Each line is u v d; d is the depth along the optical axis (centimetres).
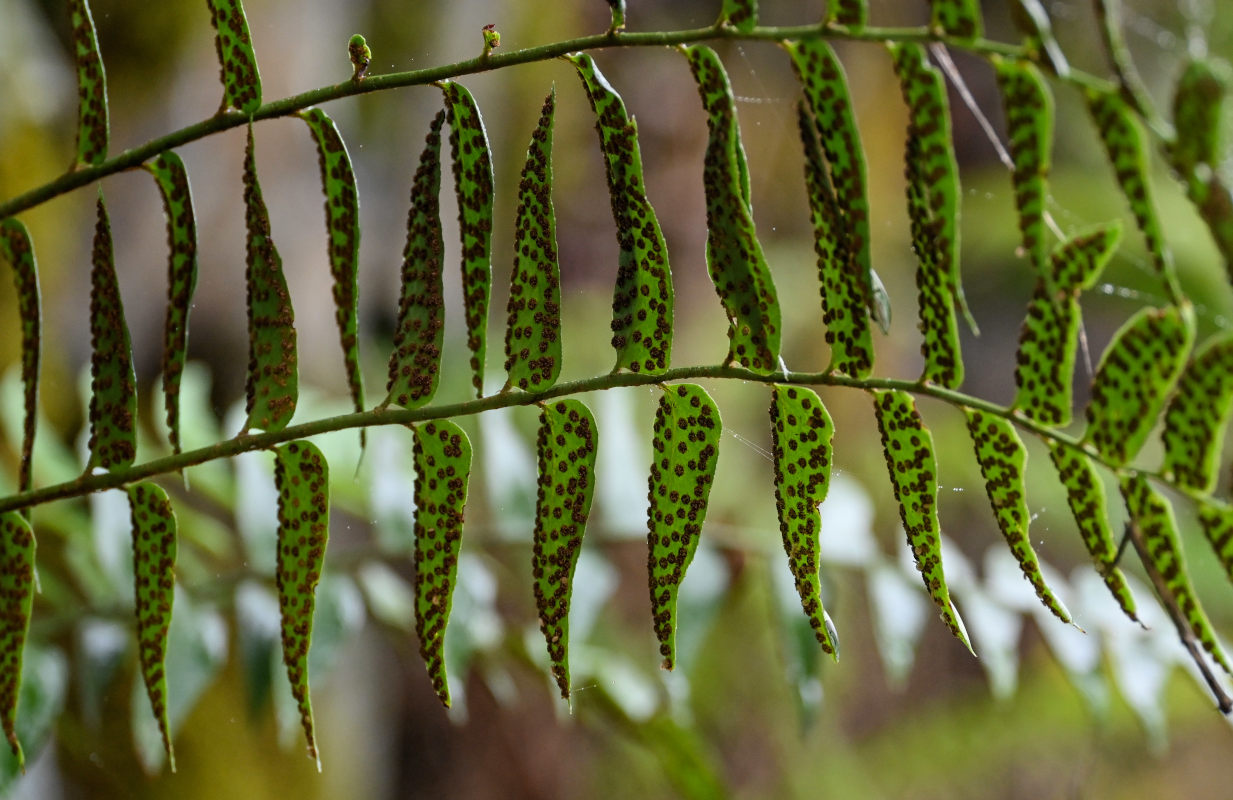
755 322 69
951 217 67
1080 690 88
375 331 228
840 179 67
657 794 218
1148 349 67
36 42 150
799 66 67
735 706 203
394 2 219
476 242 69
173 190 69
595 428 70
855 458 267
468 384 206
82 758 103
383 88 68
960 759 213
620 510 92
